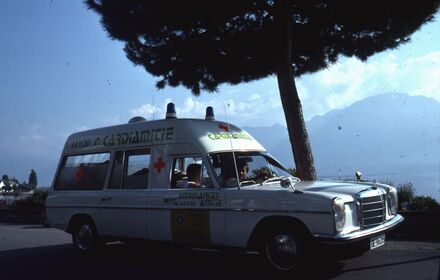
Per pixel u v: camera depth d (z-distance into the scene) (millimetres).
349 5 10188
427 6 9625
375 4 9875
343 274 6168
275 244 6094
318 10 10891
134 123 8266
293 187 6203
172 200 7125
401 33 10547
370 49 11438
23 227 15094
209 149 7051
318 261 6262
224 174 6930
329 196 5730
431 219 8820
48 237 11977
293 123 10727
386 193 6801
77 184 8953
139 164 7875
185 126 7383
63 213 9023
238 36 10992
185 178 7234
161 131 7691
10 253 9484
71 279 6797
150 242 7473
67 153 9398
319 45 11844
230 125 7926
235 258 7777
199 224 6781
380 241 6266
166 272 6965
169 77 11547
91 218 8477
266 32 11125
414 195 10602
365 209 6098
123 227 7871
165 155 7484
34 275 7180
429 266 6426
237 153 7332
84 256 8641
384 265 6590
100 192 8359
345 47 11750
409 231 9000
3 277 7133
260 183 6867
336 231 5629
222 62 11336
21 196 19953
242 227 6340
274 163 7770
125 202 7836
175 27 10562
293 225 5992
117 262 7941
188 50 10750
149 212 7445
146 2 10234
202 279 6410
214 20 10500
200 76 11664
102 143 8688
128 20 10680
